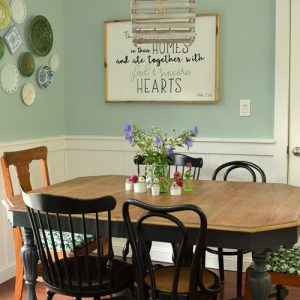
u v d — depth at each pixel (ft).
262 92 11.78
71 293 7.39
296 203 7.92
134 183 8.98
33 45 12.06
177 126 12.51
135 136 8.83
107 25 12.79
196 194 8.71
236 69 11.93
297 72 11.42
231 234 6.68
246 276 8.13
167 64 12.37
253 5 11.66
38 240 7.49
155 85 12.53
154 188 8.60
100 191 9.04
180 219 6.94
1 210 11.13
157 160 8.76
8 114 11.38
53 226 7.84
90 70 13.23
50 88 12.95
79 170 13.48
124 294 9.62
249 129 11.96
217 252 10.09
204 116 12.29
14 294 10.61
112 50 12.82
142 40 8.69
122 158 13.01
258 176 11.92
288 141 11.64
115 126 13.10
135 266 6.95
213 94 12.06
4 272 11.32
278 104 11.56
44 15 12.56
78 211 6.82
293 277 7.81
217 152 12.13
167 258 12.68
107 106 13.14
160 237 7.09
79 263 8.31
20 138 11.83
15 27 11.45
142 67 12.60
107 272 7.91
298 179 11.65
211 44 11.95
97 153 13.25
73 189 9.25
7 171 9.42
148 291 7.38
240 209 7.48
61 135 13.50
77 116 13.48
